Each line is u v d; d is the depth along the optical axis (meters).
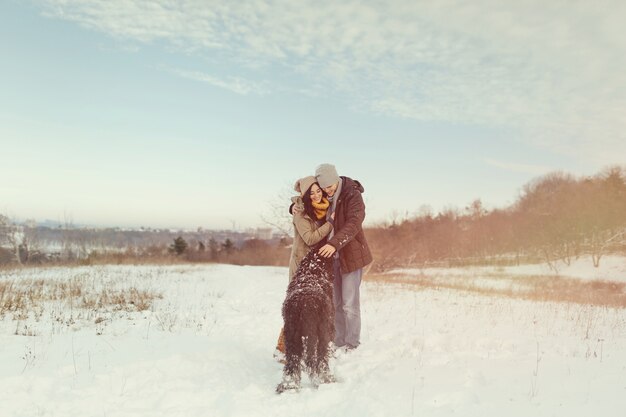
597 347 6.42
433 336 7.10
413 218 59.56
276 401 4.37
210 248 61.91
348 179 6.16
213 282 17.20
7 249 34.94
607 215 51.25
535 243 51.72
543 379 4.80
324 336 4.88
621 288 26.58
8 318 8.38
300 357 4.70
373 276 25.59
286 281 18.52
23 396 4.39
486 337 7.05
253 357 6.11
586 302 13.73
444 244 55.72
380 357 5.82
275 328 8.23
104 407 4.26
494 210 67.44
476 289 17.12
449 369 5.19
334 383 4.80
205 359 5.72
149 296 11.91
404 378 4.88
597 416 3.72
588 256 43.81
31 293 11.45
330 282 5.24
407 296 13.41
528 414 3.81
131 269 22.58
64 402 4.31
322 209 5.85
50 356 5.75
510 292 16.05
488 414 3.83
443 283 20.47
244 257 53.47
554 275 35.91
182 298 12.21
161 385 4.80
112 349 6.21
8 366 5.26
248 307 10.97
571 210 53.88
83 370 5.23
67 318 8.60
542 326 8.27
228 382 4.96
